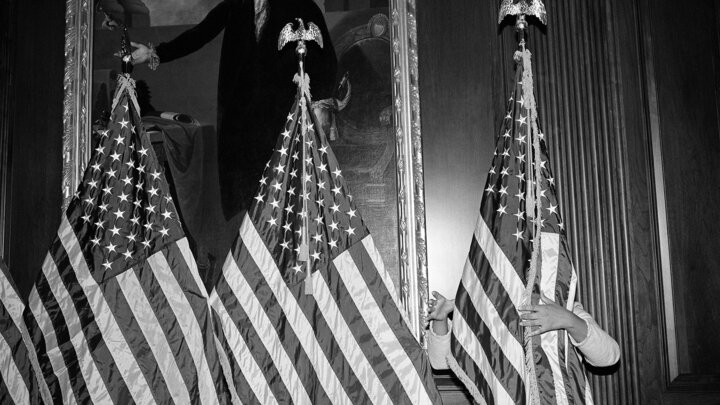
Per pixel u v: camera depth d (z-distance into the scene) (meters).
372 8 3.17
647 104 3.04
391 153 3.06
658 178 2.98
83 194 2.76
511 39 3.11
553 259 2.57
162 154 3.15
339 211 2.78
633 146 3.02
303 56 2.90
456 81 3.11
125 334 2.66
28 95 3.25
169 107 3.18
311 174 2.82
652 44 3.09
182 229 2.79
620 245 2.94
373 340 2.65
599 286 2.92
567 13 3.12
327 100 3.12
